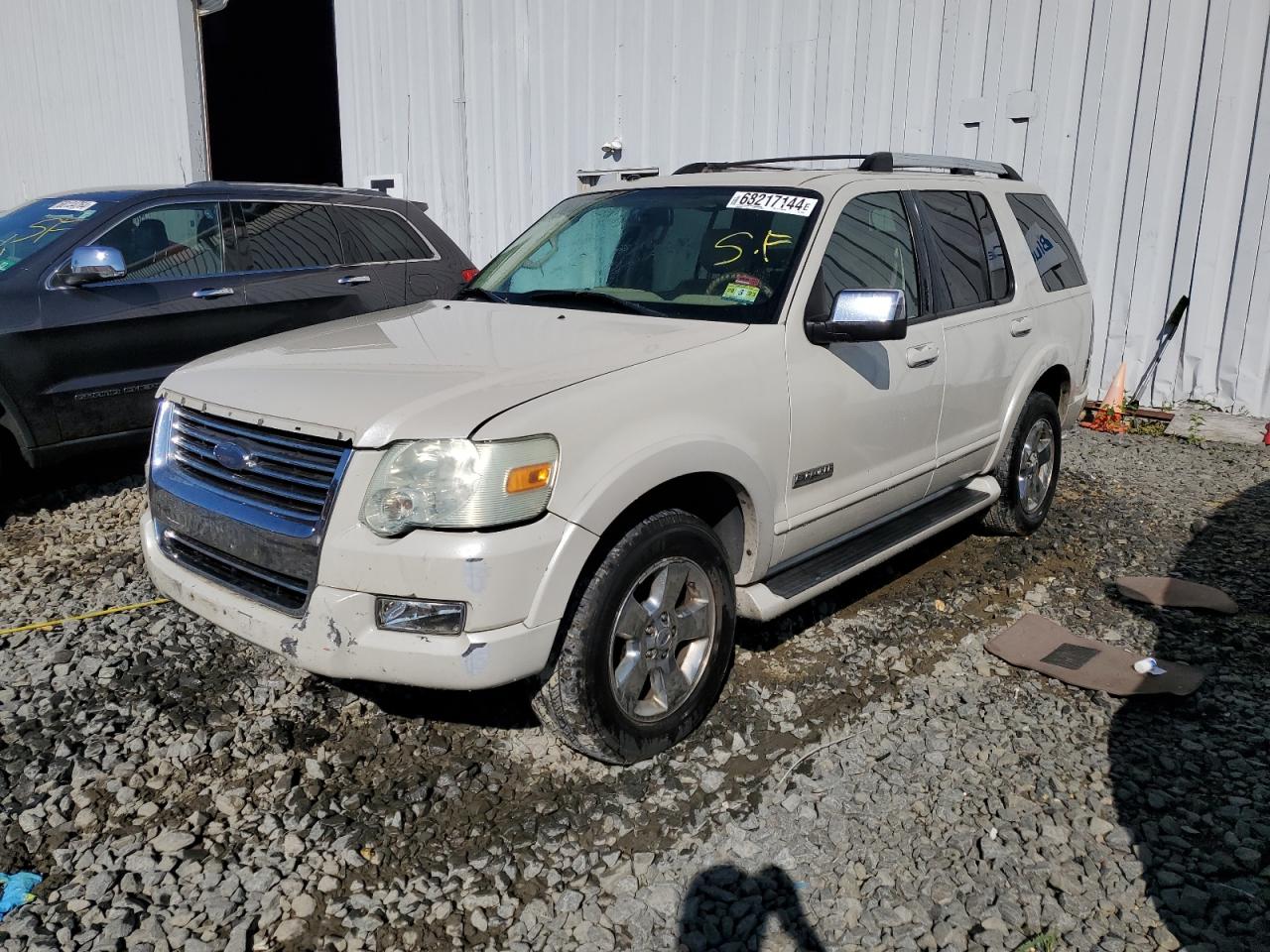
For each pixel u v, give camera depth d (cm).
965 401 457
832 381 372
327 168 1967
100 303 577
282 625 288
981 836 293
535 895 270
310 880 276
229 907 264
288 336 372
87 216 597
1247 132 721
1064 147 797
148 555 340
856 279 394
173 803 307
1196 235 756
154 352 604
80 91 1692
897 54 853
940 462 448
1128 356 806
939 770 326
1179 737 346
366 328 369
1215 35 720
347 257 707
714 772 322
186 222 634
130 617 432
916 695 374
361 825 297
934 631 431
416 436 273
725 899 267
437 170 1217
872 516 416
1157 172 763
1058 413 556
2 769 322
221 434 317
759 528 348
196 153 1487
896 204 433
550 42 1068
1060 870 279
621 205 438
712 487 345
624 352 322
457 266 773
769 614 356
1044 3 782
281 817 301
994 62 812
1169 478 659
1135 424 781
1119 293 799
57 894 268
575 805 307
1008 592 474
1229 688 381
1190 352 777
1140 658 399
